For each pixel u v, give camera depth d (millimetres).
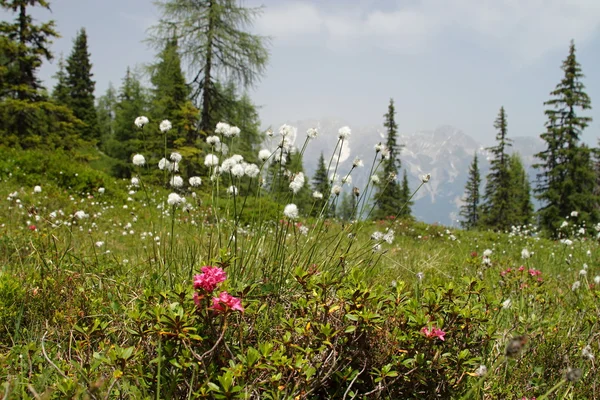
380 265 4004
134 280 3010
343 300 1989
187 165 19406
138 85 38906
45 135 21328
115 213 9016
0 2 19625
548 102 28344
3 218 6137
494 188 39281
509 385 2057
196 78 20250
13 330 2334
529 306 3135
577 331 2674
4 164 10359
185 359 1671
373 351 1976
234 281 2414
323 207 3086
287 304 2461
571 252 7887
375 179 3088
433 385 1888
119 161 32719
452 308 2006
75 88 41188
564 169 27172
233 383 1598
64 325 2312
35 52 20656
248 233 3096
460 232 12375
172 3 18812
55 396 1604
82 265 3098
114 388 1733
